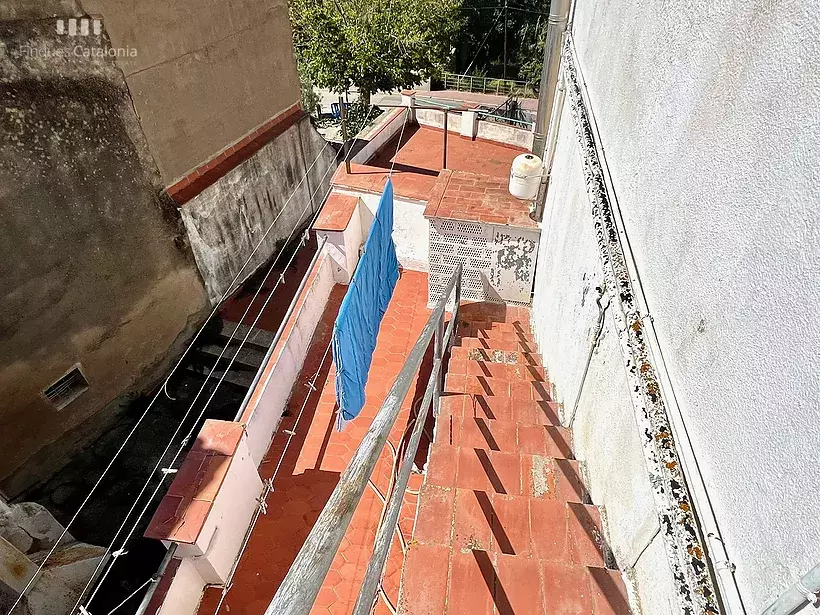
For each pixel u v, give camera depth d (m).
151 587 3.29
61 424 5.31
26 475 5.11
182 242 6.23
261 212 7.55
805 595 0.83
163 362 6.41
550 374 4.01
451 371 4.14
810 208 0.92
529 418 3.44
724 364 1.24
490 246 5.45
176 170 6.11
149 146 5.68
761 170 1.12
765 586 1.01
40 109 4.57
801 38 0.99
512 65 21.09
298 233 8.58
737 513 1.15
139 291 5.83
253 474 4.15
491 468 2.77
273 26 7.22
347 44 10.42
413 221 6.70
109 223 5.35
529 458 2.76
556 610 1.94
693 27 1.60
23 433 4.98
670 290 1.64
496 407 3.52
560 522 2.32
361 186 6.77
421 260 6.99
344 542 3.93
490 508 2.41
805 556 0.88
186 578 3.52
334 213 6.36
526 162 4.85
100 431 5.76
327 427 5.01
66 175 4.87
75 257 5.08
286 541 4.13
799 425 0.91
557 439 3.09
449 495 2.47
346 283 6.55
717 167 1.35
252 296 7.36
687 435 1.45
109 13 4.95
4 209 4.44
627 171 2.26
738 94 1.26
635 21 2.32
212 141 6.57
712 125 1.40
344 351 4.34
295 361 5.39
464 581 2.04
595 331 2.50
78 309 5.21
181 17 5.71
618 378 2.12
